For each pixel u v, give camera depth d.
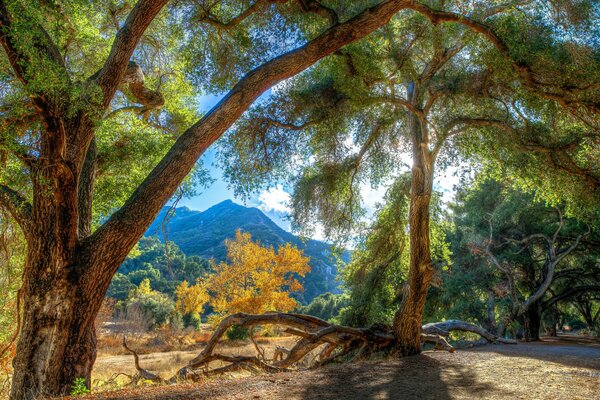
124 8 9.87
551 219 21.41
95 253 6.13
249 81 6.97
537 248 24.47
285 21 9.31
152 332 36.88
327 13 8.16
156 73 11.77
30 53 5.23
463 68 9.30
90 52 10.38
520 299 24.41
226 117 6.86
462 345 14.26
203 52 9.72
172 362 17.19
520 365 7.50
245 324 9.41
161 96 10.26
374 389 5.09
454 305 24.42
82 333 6.02
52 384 5.63
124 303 45.88
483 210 22.45
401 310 9.66
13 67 5.64
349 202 12.62
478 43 8.47
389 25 9.37
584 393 4.68
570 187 10.22
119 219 6.26
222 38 9.72
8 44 5.55
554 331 31.03
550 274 20.33
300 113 10.39
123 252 6.34
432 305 25.19
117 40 6.71
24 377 5.63
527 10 8.07
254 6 8.31
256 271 31.28
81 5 7.14
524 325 22.70
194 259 102.50
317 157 11.86
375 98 9.05
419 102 9.77
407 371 6.79
